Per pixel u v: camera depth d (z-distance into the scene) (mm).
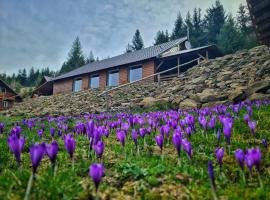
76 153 4023
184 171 2996
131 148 4105
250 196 2393
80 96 22844
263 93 9570
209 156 3656
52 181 2512
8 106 48688
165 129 4242
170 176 2885
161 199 2451
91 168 1885
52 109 19719
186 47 34188
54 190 2396
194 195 2498
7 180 2574
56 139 5566
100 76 31781
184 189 2615
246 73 12734
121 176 2965
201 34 72250
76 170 3043
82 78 34500
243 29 55719
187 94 13023
